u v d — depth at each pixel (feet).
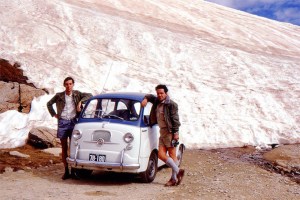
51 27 72.43
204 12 131.85
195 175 29.45
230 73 72.59
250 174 31.32
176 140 24.40
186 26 105.60
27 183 24.86
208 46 84.84
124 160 24.81
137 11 107.96
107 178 27.48
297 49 112.06
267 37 117.70
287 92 68.33
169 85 61.46
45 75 54.60
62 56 62.49
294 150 44.24
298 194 25.41
